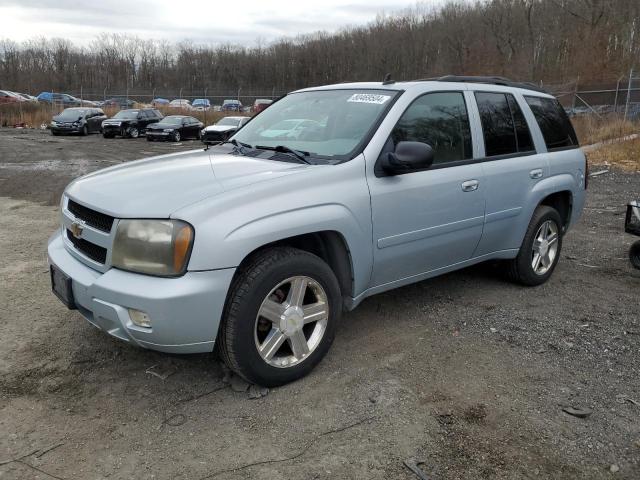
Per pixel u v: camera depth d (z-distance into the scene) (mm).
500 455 2721
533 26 56969
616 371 3557
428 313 4418
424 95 4016
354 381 3354
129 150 20672
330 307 3377
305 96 4520
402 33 71438
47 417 2949
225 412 3023
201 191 3029
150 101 46531
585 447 2795
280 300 3238
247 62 77625
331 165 3441
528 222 4816
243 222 2918
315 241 3506
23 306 4406
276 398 3160
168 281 2799
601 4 45125
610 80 38875
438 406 3115
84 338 3852
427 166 3514
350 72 73375
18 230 6957
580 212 5594
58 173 13031
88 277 3051
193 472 2561
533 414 3057
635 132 19328
